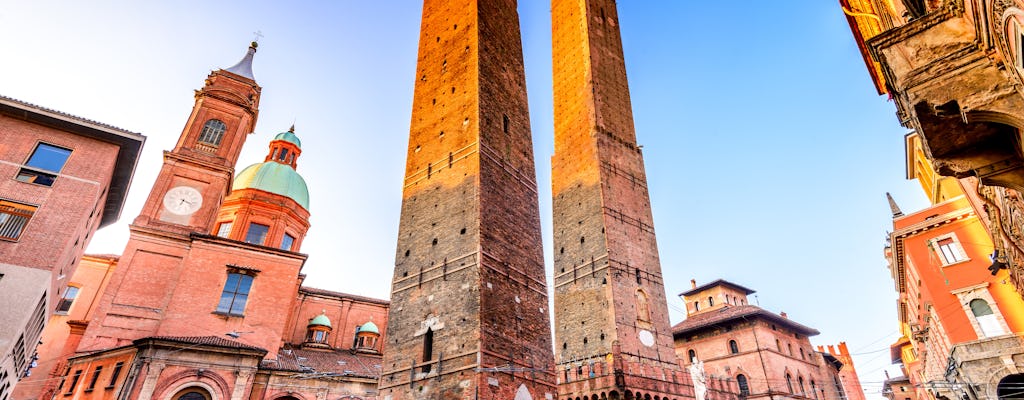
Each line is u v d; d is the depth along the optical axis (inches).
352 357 2178.9
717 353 2471.7
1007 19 366.3
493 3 1784.0
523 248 1349.7
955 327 1423.5
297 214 2401.6
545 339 1275.8
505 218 1317.7
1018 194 753.6
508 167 1437.0
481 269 1137.4
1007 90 414.3
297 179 2519.7
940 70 448.8
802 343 2662.4
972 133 485.7
